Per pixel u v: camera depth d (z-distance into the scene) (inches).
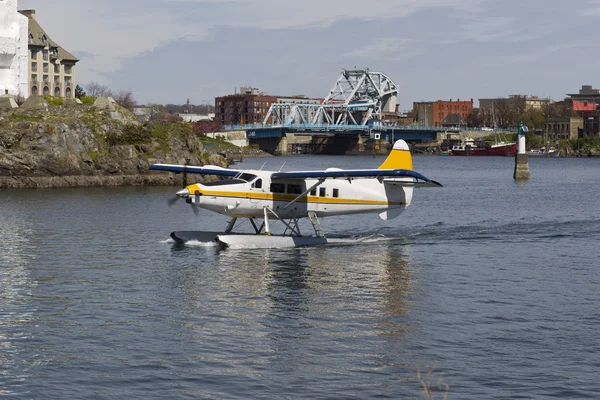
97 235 1705.2
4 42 4982.8
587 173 5669.3
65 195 2891.2
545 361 815.7
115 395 717.3
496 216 2313.0
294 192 1509.6
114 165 3526.1
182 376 764.6
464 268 1327.5
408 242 1628.9
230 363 800.9
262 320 959.0
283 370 783.1
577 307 1045.8
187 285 1155.3
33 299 1061.8
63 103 3917.3
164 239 1635.1
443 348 855.7
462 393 730.8
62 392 722.2
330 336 895.1
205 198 1434.5
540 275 1272.1
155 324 936.3
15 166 3272.6
